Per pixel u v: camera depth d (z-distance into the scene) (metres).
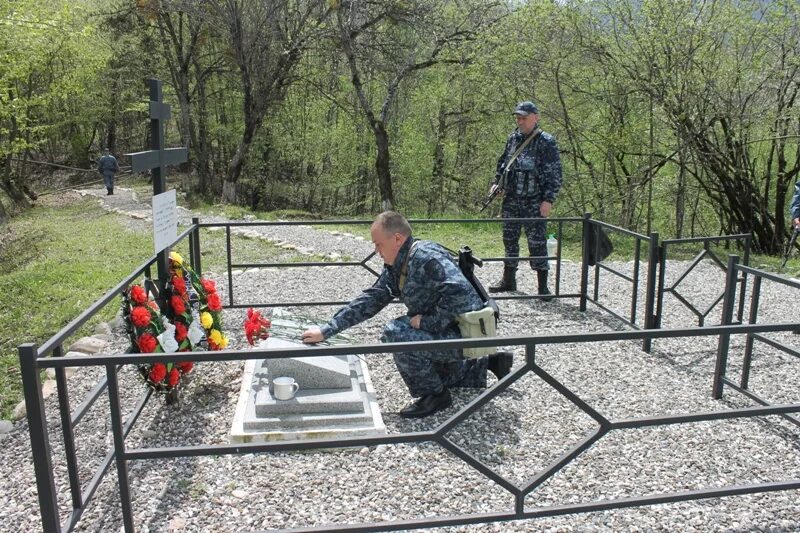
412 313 3.90
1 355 5.57
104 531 2.88
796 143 12.83
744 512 3.02
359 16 19.20
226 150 29.27
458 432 3.76
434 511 3.01
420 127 23.42
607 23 12.66
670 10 11.23
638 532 2.86
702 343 5.46
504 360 4.21
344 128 24.62
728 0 11.82
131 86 29.64
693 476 3.34
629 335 2.56
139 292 3.80
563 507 2.69
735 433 3.79
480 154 21.89
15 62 14.20
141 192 26.16
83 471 3.40
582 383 4.54
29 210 21.98
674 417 2.71
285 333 4.14
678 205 13.67
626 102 13.23
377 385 4.46
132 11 22.17
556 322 6.18
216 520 2.94
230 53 20.39
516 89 14.40
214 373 4.58
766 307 6.90
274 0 18.91
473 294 3.84
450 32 18.97
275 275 8.12
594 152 14.58
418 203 25.09
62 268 9.11
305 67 22.92
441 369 4.21
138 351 3.84
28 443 3.80
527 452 3.54
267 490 3.17
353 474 3.32
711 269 9.04
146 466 3.40
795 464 3.46
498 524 2.91
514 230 6.94
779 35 11.80
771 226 14.20
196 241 5.60
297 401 3.70
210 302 4.45
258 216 16.70
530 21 13.03
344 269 8.47
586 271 6.50
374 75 22.23
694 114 12.20
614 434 3.76
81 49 19.62
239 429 3.61
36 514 3.04
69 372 4.81
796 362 5.02
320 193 29.25
